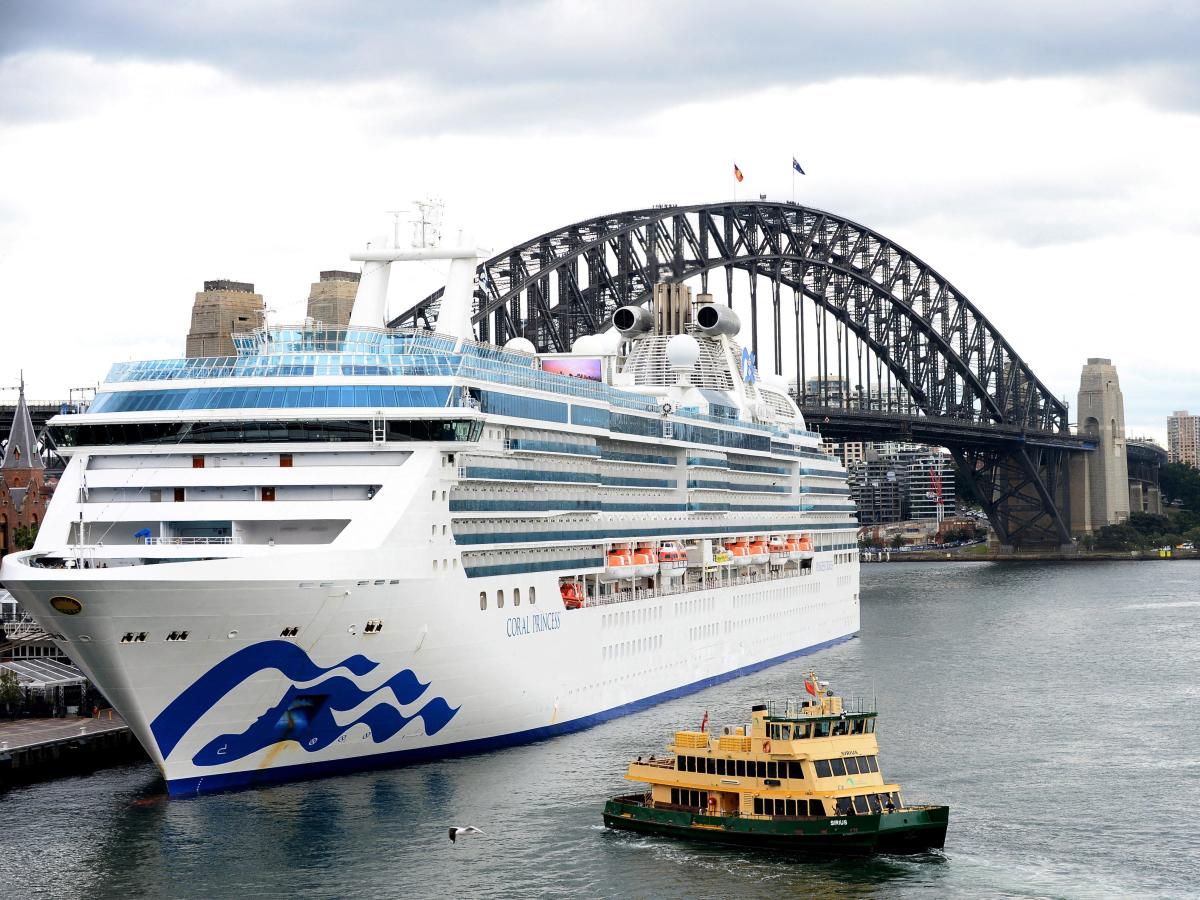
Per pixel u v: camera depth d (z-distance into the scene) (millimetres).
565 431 100688
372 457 86000
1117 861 72688
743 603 134375
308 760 85000
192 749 80625
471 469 89188
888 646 160000
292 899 67312
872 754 76625
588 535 105125
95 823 78938
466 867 71250
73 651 78312
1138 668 139375
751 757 75688
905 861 72688
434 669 87250
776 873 70750
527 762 90750
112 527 86250
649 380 138375
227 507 83812
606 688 106562
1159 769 91875
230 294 184750
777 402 161750
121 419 86562
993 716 110938
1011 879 70000
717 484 131000
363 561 81250
